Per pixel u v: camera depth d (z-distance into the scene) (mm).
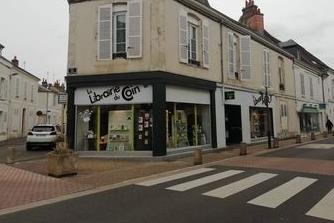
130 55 14781
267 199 7148
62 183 9203
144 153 14352
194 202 6945
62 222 5746
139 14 14844
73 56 15523
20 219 5996
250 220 5703
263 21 27172
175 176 10180
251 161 13336
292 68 28500
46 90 42188
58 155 10164
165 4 15016
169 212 6223
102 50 15188
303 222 5602
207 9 17547
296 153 15875
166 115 14781
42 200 7402
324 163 12383
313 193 7707
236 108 20453
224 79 18891
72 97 15414
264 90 23141
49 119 43312
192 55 16922
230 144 19828
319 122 34625
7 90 29234
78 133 15414
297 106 29109
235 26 20109
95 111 15352
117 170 11375
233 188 8258
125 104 14898
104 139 15148
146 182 9273
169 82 14773
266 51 23859
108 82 14922
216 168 11688
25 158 15367
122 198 7438
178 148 15430
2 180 9609
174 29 15492
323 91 36125
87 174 10648
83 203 7074
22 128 34312
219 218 5816
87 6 15555
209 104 17750
